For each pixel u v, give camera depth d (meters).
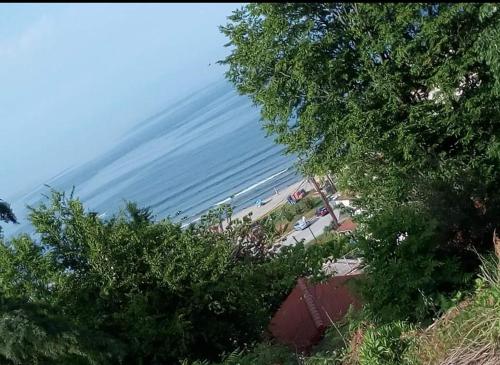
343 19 12.45
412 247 6.95
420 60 11.77
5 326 8.81
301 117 13.41
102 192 146.75
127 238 13.58
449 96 11.91
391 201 11.20
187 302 13.25
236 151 114.94
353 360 6.21
